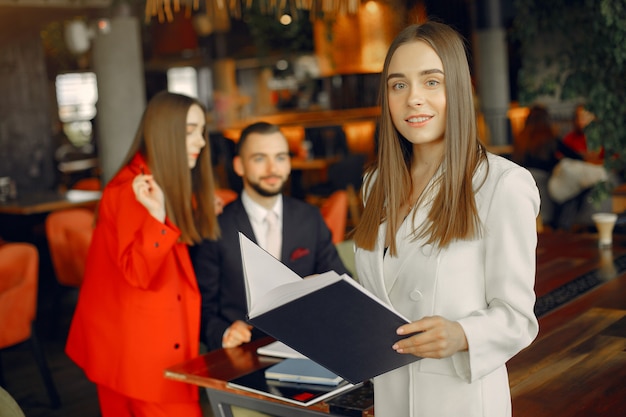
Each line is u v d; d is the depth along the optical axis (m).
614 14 3.79
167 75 17.70
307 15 7.61
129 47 7.60
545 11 4.39
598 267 3.59
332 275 1.47
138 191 2.66
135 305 2.76
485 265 1.56
